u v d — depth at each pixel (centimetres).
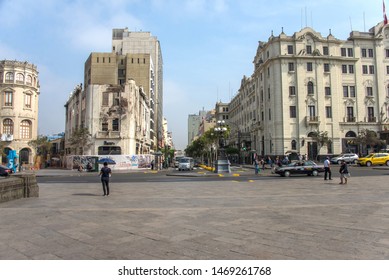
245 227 744
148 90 7825
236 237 654
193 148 10294
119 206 1101
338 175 2702
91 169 4150
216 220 830
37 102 6319
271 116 5566
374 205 1048
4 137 5619
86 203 1185
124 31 10181
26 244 613
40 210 1009
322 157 5269
